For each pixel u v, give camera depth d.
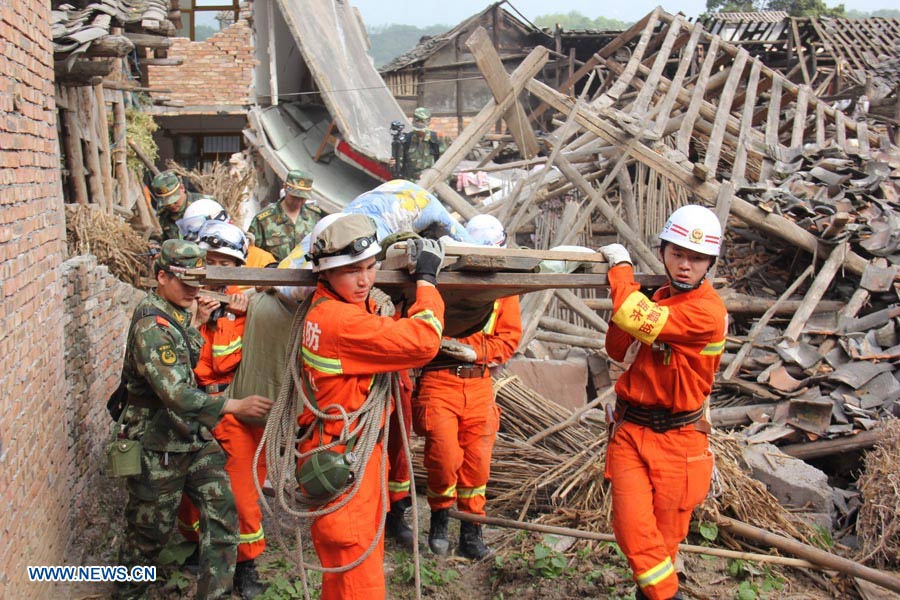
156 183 6.34
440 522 5.05
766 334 7.70
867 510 5.23
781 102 13.61
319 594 4.54
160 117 19.45
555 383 7.64
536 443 6.18
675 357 3.85
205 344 4.64
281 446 3.90
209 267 3.47
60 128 8.78
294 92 19.31
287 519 5.52
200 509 4.16
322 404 3.68
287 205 6.89
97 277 5.88
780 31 24.58
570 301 8.55
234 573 4.46
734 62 12.46
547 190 10.84
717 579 4.71
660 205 10.24
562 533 4.73
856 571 4.48
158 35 9.57
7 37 3.84
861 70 20.83
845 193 9.16
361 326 3.53
